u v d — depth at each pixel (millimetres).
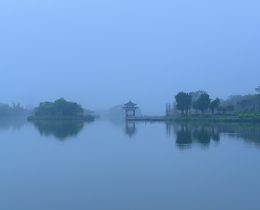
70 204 12016
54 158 21031
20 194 13250
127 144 28016
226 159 20000
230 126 49969
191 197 12664
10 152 23672
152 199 12492
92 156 21672
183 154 22094
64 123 71500
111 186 14266
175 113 84938
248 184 14344
